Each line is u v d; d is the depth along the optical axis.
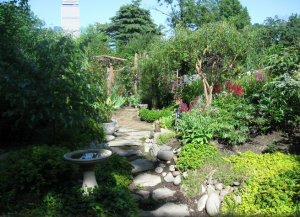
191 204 3.89
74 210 3.09
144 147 6.31
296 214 2.76
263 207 3.13
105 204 3.29
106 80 12.95
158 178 4.73
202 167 4.42
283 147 4.70
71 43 4.63
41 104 4.29
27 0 5.57
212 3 13.86
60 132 5.27
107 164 4.65
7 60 4.47
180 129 5.68
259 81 7.35
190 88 10.56
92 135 6.18
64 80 4.48
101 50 18.17
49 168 3.69
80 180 4.08
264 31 7.80
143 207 3.82
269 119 5.33
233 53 7.65
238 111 5.81
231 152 4.91
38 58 4.45
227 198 3.63
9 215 2.88
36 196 3.44
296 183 3.19
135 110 12.14
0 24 5.06
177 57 8.02
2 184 3.40
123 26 32.72
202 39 7.20
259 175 3.75
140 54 13.16
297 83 4.64
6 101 5.13
